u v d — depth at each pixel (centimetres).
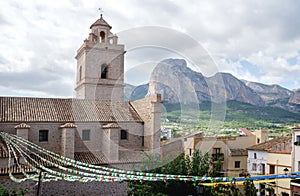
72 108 2031
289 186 1945
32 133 1884
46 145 1902
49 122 1912
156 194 1195
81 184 1722
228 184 1286
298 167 2016
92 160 1652
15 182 1543
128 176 855
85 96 1750
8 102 2045
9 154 1560
